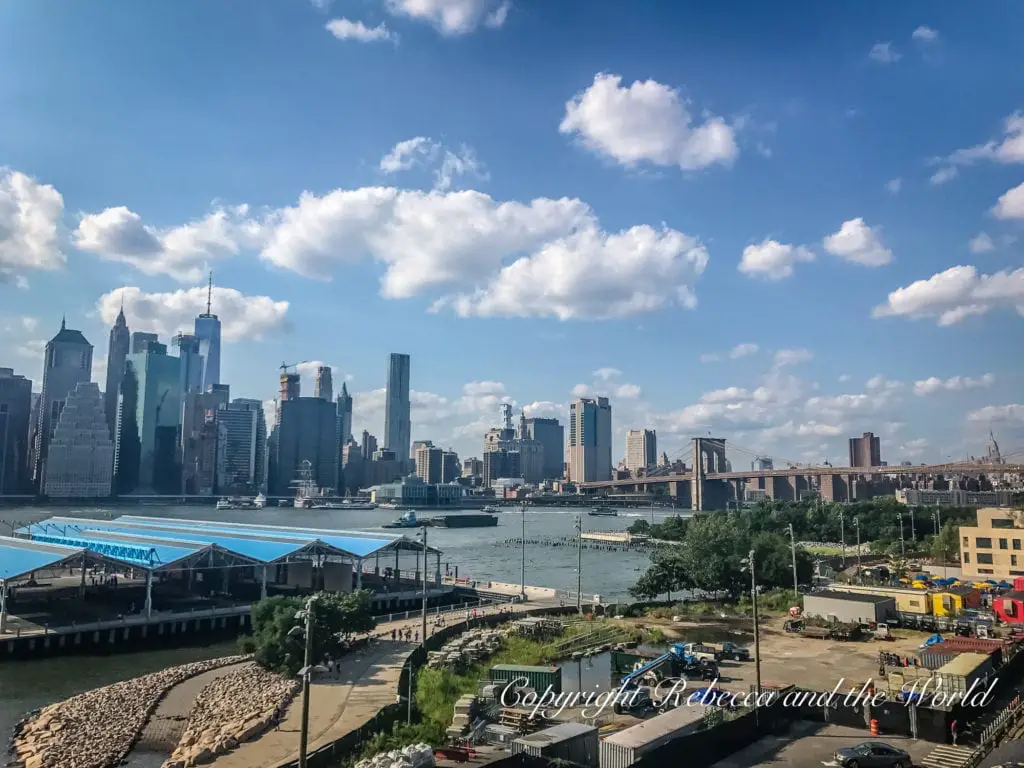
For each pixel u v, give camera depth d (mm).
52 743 60969
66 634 96750
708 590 123188
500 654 81375
